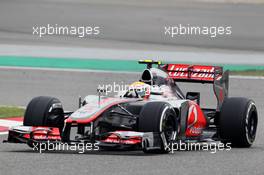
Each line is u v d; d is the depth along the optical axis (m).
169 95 46.94
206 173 35.59
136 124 42.12
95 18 196.38
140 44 157.12
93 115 40.94
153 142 40.88
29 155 41.00
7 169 35.66
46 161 38.59
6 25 180.75
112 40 162.62
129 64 121.06
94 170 35.59
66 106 74.56
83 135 43.19
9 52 134.25
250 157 42.19
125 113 43.41
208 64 123.50
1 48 140.88
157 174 34.81
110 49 146.00
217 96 48.88
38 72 105.88
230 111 46.69
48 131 42.25
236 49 155.00
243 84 96.25
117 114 42.84
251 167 38.03
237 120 46.38
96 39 163.50
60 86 92.00
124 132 40.34
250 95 86.62
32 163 37.81
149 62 48.25
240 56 141.25
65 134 41.22
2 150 43.59
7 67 111.25
